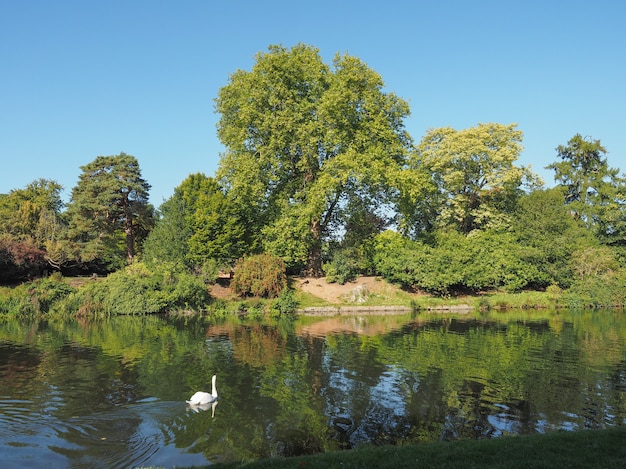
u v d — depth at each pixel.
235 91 44.53
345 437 12.66
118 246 53.62
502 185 52.78
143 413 14.45
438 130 56.56
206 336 28.50
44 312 38.50
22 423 13.48
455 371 19.66
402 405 15.27
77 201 51.31
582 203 66.12
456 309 44.06
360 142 44.16
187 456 11.40
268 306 41.66
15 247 43.09
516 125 55.44
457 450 9.81
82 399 15.77
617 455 9.20
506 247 50.50
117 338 27.80
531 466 8.74
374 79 45.12
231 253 46.62
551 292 47.78
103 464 10.86
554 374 19.14
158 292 40.28
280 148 43.59
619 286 46.66
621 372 19.47
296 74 44.31
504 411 14.68
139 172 53.84
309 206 41.84
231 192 44.31
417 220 57.53
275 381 18.12
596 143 69.50
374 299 45.03
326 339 27.38
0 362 21.38
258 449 11.87
